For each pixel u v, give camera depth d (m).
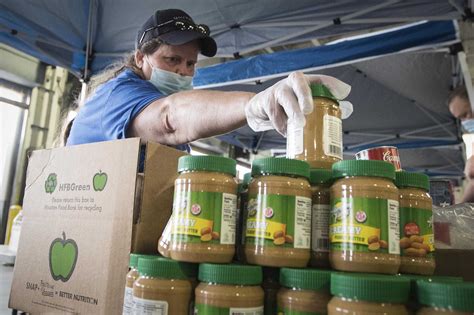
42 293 0.84
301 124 0.63
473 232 0.84
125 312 0.61
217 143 5.37
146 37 1.38
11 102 3.71
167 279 0.56
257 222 0.58
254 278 0.55
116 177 0.76
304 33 2.62
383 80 3.63
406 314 0.48
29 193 0.94
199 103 0.89
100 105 1.16
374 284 0.48
